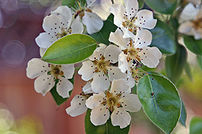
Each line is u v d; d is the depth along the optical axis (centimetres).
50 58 28
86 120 30
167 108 28
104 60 29
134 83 29
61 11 30
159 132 39
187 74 37
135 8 29
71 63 28
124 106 29
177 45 35
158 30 33
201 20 34
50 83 30
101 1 31
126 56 28
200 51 34
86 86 29
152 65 29
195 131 39
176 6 33
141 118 39
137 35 28
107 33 29
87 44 28
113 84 29
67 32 30
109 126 30
